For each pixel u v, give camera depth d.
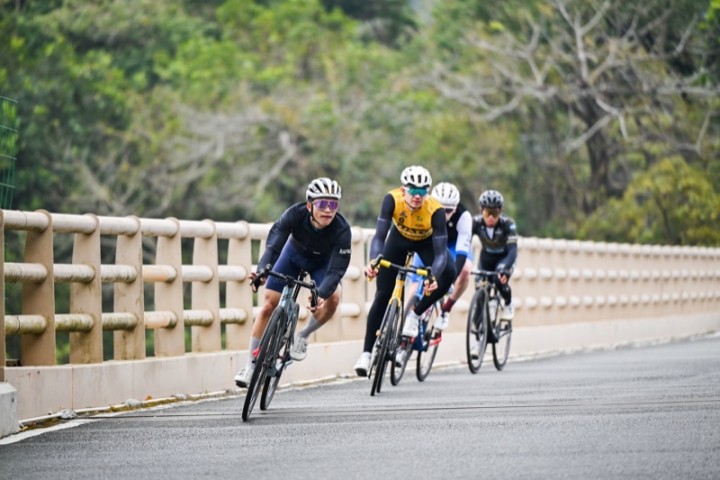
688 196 105.12
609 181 114.19
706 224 106.25
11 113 33.22
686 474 19.83
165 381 32.72
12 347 86.19
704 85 107.19
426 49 118.31
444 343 45.94
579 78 105.31
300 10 115.81
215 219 105.81
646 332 64.25
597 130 110.62
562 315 57.09
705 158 109.12
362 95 109.44
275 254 29.00
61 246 92.12
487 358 48.06
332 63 110.94
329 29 119.31
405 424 26.48
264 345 27.66
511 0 112.56
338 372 40.25
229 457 22.64
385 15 138.62
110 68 108.50
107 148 100.75
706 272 76.62
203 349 36.06
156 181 102.19
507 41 108.62
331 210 28.47
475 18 115.81
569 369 41.53
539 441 23.41
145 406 31.25
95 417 28.70
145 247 95.75
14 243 82.94
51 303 29.44
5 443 24.77
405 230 34.62
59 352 89.75
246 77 108.62
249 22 117.94
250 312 37.41
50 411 28.52
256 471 21.11
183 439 25.00
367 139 105.62
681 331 68.94
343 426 26.45
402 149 107.69
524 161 111.69
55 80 97.38
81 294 31.25
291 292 28.67
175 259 34.31
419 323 36.25
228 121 104.56
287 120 104.75
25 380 27.73
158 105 105.75
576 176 114.75
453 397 32.38
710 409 27.67
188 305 95.56
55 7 108.94
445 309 38.38
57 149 95.44
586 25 107.88
